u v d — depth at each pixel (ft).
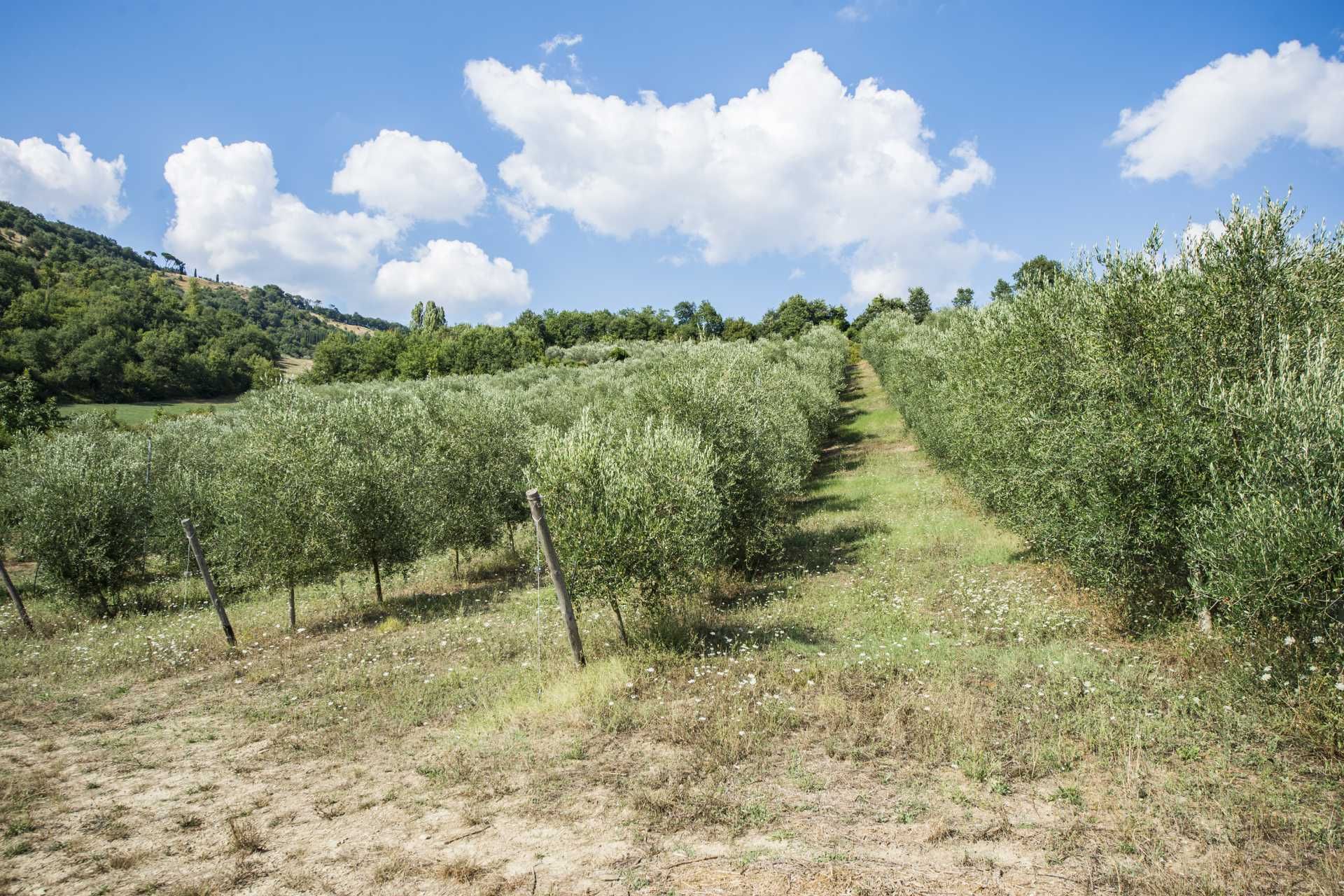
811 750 21.74
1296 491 21.97
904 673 27.81
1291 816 16.07
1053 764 19.39
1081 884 14.17
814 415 98.99
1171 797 17.35
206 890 16.12
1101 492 30.04
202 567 42.37
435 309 398.01
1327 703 19.49
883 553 52.31
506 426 69.05
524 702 27.84
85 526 53.93
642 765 21.48
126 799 21.83
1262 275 28.35
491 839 17.75
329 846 18.01
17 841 19.11
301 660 38.06
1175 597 29.73
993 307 57.47
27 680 36.70
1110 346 32.37
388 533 51.31
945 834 16.43
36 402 114.01
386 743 25.40
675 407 54.19
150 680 36.04
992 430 46.16
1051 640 30.94
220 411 194.39
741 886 14.80
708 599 44.50
